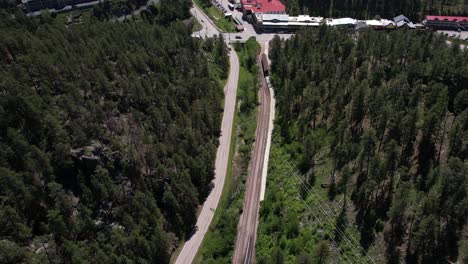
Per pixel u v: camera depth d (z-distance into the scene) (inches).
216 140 6013.8
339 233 4124.0
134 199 4375.0
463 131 4276.6
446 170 3666.3
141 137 5083.7
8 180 3774.6
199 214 5002.5
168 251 4498.0
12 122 4301.2
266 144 5876.0
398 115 4562.0
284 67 6761.8
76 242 3964.1
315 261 3791.8
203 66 6796.3
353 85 5565.9
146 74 6156.5
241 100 6879.9
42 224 3868.1
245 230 4731.8
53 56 5457.7
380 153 4566.9
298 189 4847.4
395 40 6530.5
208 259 4436.5
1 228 3646.7
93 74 5423.2
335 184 4608.8
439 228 3622.0
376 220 4020.7
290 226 4389.8
